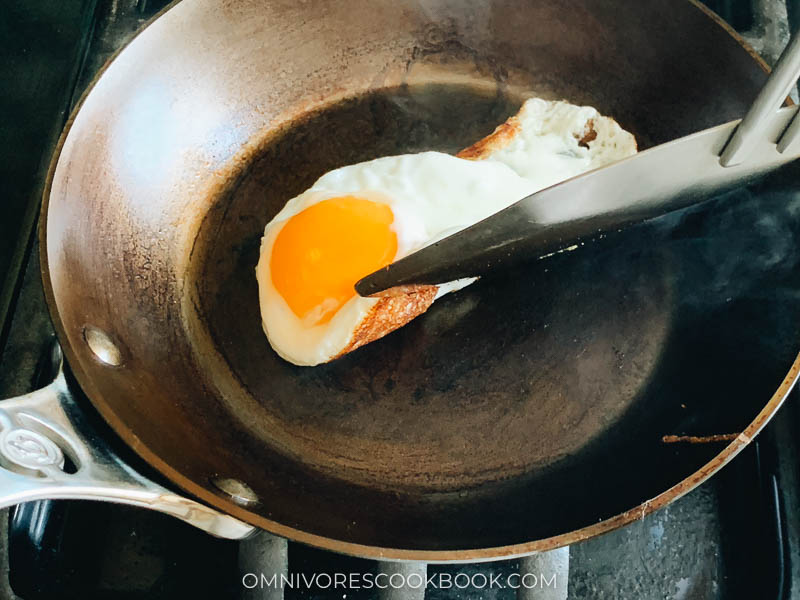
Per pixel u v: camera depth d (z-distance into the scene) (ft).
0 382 0.75
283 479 0.70
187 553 0.72
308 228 0.76
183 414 0.72
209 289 0.80
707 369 0.74
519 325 0.79
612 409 0.75
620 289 0.81
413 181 0.81
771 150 0.65
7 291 0.81
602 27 0.87
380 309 0.74
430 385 0.76
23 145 0.95
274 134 0.90
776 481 0.72
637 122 0.90
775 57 0.92
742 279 0.75
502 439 0.73
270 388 0.75
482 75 0.94
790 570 0.68
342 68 0.92
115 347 0.72
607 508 0.66
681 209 0.80
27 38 1.01
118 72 0.78
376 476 0.71
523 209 0.68
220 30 0.84
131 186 0.80
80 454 0.58
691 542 0.72
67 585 0.70
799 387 0.75
